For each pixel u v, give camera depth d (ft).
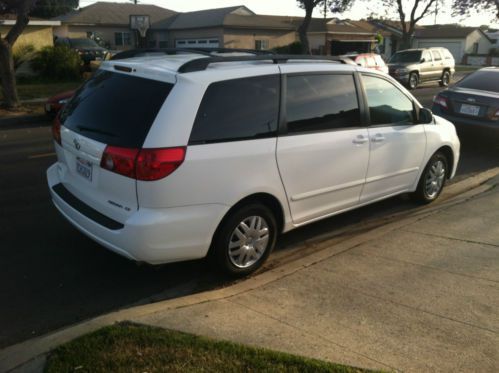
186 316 11.44
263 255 14.73
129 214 12.40
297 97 14.73
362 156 16.75
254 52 17.08
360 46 136.87
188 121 12.35
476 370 9.68
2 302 12.99
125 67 13.65
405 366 9.71
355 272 14.15
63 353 9.68
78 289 13.75
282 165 14.26
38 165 26.86
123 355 9.64
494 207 19.92
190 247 12.87
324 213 16.25
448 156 21.39
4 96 49.78
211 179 12.73
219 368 9.34
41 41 81.00
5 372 9.35
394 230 17.53
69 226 17.98
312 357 9.86
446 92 32.27
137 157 11.98
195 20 144.15
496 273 14.03
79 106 14.48
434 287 13.20
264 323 11.27
